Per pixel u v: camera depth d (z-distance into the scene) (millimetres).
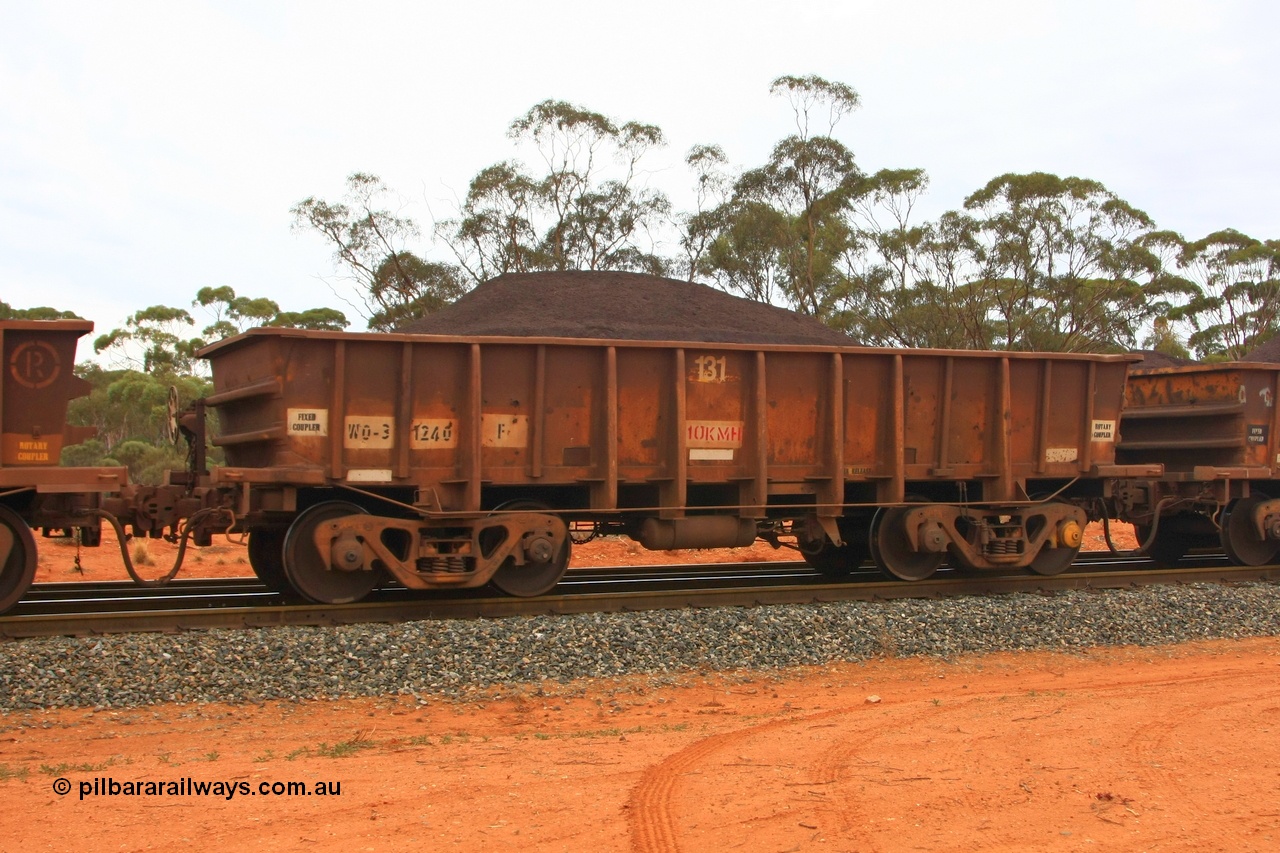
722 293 16156
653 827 5301
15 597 9797
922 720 7629
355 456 11008
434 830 5250
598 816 5441
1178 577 14234
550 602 11227
